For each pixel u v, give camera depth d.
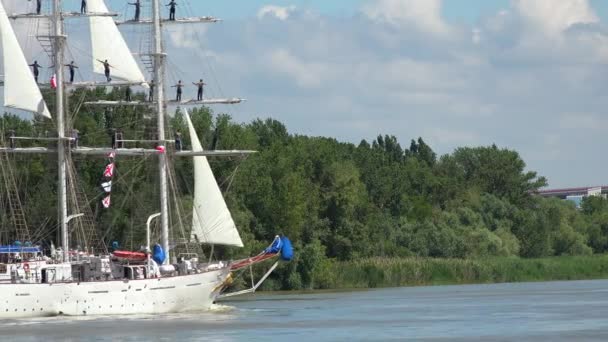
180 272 144.38
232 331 117.31
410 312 146.25
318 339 108.94
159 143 150.75
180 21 152.38
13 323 126.31
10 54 141.00
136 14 151.75
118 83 151.00
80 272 137.88
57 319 131.00
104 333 115.50
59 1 146.12
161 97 151.62
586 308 150.50
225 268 147.50
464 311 147.25
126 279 136.88
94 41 150.00
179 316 137.38
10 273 131.75
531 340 106.56
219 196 149.62
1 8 140.88
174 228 170.12
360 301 174.88
